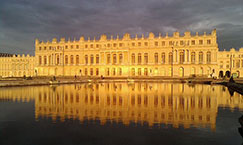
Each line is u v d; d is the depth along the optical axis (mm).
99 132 17453
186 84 75750
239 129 18375
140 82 90312
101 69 129375
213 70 110188
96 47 131625
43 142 15328
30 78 96750
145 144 14898
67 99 34875
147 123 20094
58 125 19516
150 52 120875
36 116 23047
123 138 16047
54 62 138000
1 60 162750
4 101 33062
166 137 16297
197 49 112438
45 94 41906
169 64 116938
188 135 16750
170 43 117312
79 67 134375
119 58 126375
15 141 15562
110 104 30000
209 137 16406
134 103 30859
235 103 31125
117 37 126750
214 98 36344
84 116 22906
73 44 135750
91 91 48000
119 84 76125
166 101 32812
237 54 129375
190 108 27219
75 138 16094
